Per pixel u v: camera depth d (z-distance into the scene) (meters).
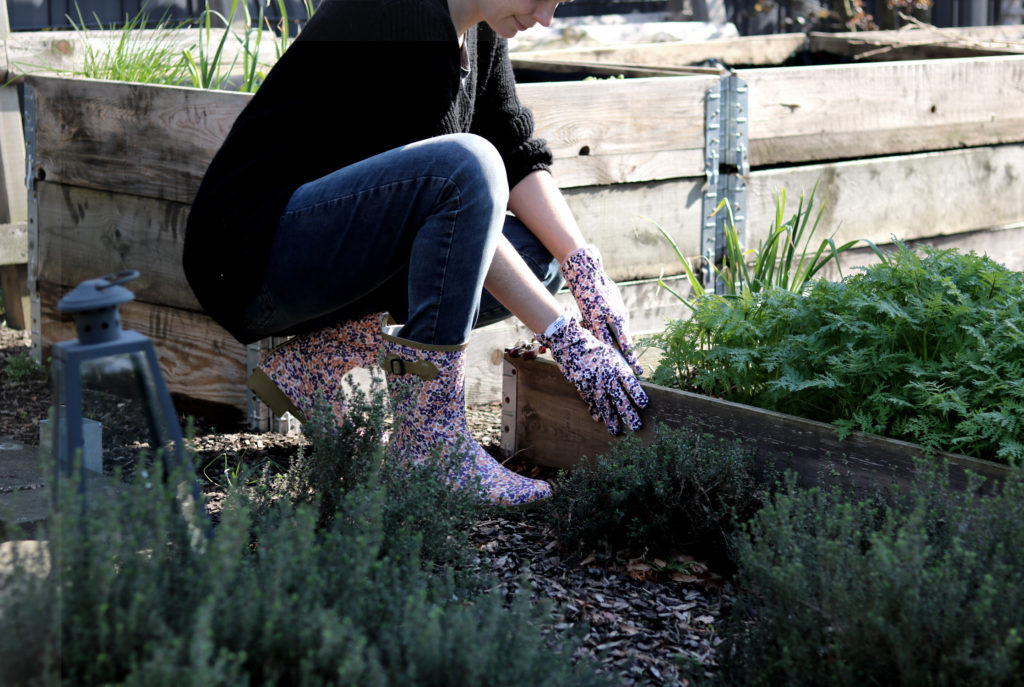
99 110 3.38
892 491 2.06
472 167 2.21
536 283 2.53
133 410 1.61
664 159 3.65
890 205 4.23
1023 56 4.48
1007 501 1.84
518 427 2.99
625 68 4.31
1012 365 2.27
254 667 1.42
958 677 1.54
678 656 1.86
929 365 2.37
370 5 2.30
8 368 3.71
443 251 2.24
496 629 1.55
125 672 1.34
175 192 3.22
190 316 3.28
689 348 2.84
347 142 2.39
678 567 2.29
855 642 1.62
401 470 2.17
